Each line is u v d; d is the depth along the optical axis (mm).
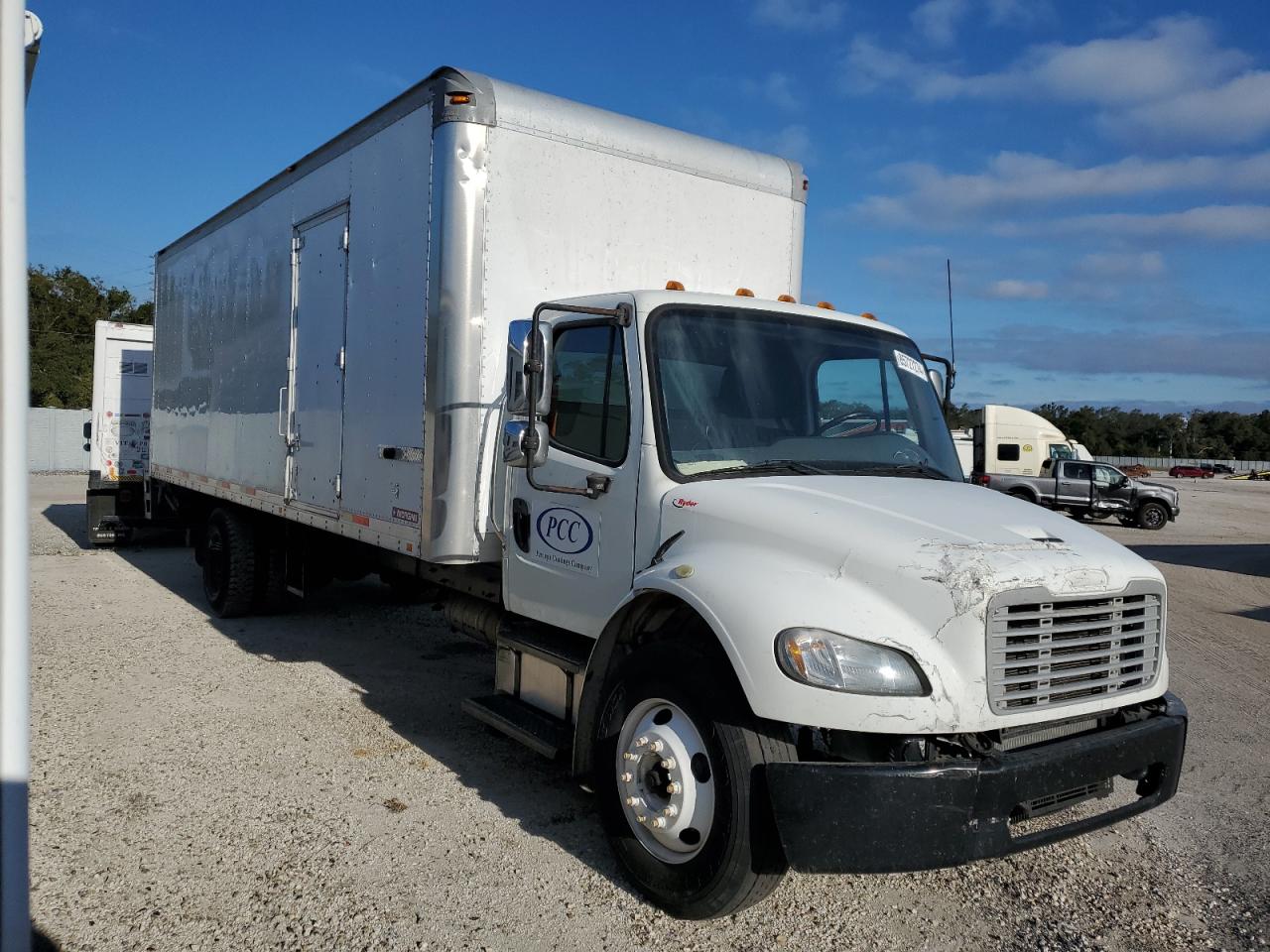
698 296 4445
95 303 52469
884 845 3020
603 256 5414
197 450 9680
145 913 3629
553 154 5207
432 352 5031
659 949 3465
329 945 3439
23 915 1947
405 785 5000
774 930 3633
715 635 3428
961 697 3123
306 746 5562
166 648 7875
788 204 6324
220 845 4230
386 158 5637
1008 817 3127
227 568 8828
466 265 4926
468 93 4918
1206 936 3686
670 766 3574
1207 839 4625
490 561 5152
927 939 3609
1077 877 4180
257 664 7391
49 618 8945
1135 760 3479
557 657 4492
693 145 5840
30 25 2566
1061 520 3955
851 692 3070
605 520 4258
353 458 6078
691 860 3502
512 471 4898
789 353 4527
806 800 3084
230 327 8609
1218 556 18766
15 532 1922
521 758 5477
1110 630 3498
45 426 32688
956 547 3322
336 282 6371
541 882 3963
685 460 4051
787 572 3395
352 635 8578
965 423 32562
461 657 7840
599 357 4387
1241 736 6367
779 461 4273
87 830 4348
